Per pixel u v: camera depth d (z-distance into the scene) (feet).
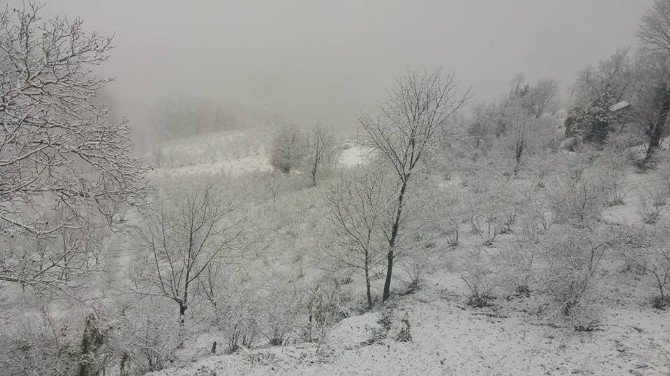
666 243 42.37
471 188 78.23
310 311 45.62
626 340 34.83
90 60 26.17
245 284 61.00
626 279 44.88
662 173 65.82
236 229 73.82
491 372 33.12
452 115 53.26
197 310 46.11
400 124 50.83
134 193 29.35
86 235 30.86
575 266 40.37
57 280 29.22
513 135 102.32
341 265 56.59
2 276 27.94
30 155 26.12
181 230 49.08
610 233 43.11
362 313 51.08
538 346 36.47
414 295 51.75
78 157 27.78
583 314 38.34
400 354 36.22
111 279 56.29
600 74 147.43
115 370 36.37
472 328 41.06
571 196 48.85
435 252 62.08
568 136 114.21
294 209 95.76
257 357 34.55
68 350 30.37
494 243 58.90
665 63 83.41
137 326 36.83
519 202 64.18
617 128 99.14
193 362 35.04
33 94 25.76
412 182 51.85
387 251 52.85
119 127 28.32
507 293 48.19
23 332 34.40
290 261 71.51
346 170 125.18
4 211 25.25
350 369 33.42
